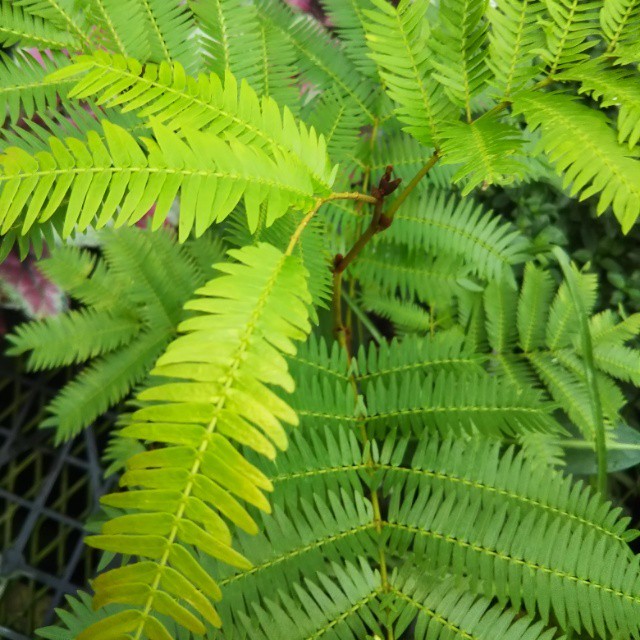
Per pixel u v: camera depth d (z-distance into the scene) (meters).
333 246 0.39
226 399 0.25
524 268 0.44
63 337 0.38
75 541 0.45
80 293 0.39
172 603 0.24
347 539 0.33
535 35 0.31
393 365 0.37
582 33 0.31
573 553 0.32
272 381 0.25
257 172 0.28
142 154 0.28
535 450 0.38
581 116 0.29
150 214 0.42
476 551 0.32
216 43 0.36
